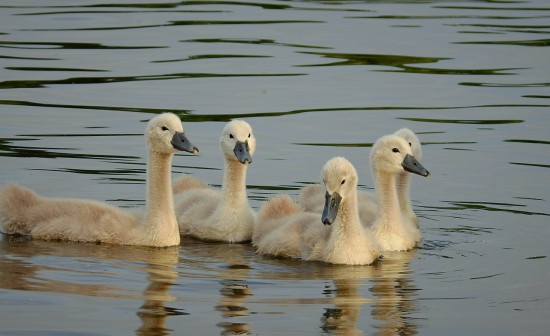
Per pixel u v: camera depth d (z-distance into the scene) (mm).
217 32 31625
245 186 17875
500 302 13562
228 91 25484
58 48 29438
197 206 17500
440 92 25703
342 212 15469
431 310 13219
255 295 13648
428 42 30766
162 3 36344
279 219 16656
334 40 30828
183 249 16219
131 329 12297
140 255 15594
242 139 16938
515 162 20516
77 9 35000
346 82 26547
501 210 17969
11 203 16469
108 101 24375
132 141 21406
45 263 14820
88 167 19656
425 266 15305
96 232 16031
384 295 13797
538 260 15430
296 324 12594
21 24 32469
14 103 23969
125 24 32688
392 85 26312
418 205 18359
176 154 21078
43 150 20594
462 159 20750
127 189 18578
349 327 12523
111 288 13773
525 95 25359
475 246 16250
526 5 37188
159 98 24750
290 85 26141
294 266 15250
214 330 12305
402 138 17094
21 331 12172
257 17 34062
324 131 22484
